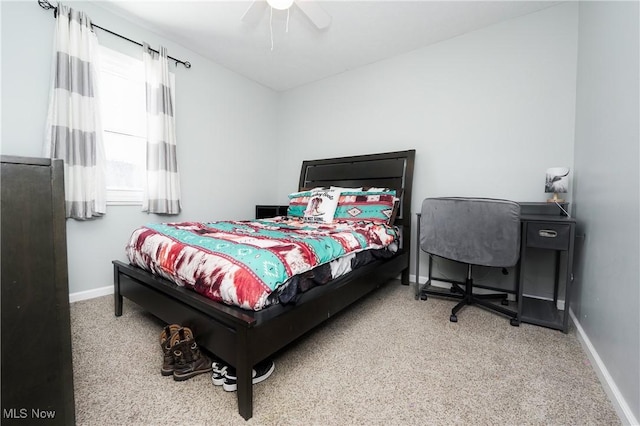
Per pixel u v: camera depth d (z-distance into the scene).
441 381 1.27
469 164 2.58
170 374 1.29
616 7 1.36
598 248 1.47
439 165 2.74
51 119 1.99
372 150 3.18
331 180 3.39
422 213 2.17
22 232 0.73
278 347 1.18
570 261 1.72
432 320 1.93
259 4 2.06
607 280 1.30
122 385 1.21
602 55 1.54
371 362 1.42
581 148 1.92
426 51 2.80
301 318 1.31
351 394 1.18
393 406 1.11
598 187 1.52
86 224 2.24
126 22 2.41
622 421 1.03
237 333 1.06
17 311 0.73
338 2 2.17
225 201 3.35
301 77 3.55
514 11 2.27
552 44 2.21
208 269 1.25
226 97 3.31
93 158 2.18
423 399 1.16
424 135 2.83
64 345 0.81
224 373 1.23
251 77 3.57
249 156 3.63
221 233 1.77
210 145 3.16
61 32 2.00
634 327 1.01
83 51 2.11
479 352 1.52
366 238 1.99
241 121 3.51
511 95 2.38
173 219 2.83
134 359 1.41
